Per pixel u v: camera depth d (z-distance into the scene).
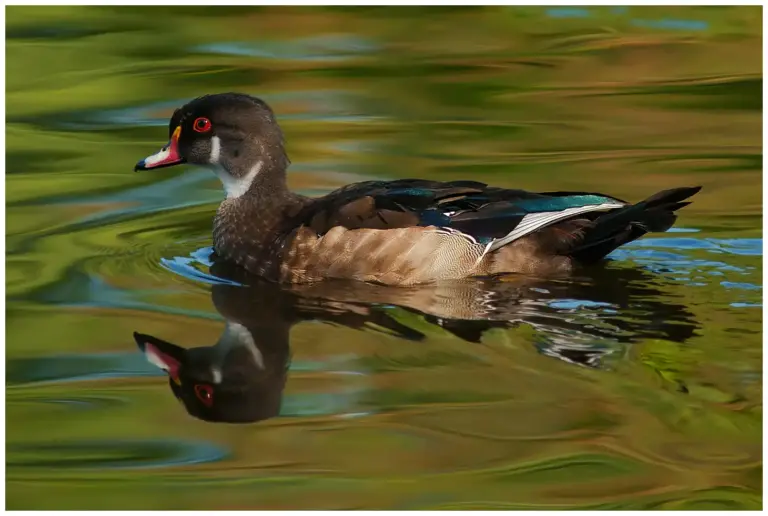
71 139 17.69
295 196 14.23
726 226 14.44
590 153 16.89
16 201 15.66
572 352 11.02
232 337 11.70
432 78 19.66
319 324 11.95
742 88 18.98
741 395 10.19
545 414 10.05
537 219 12.88
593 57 20.39
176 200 16.00
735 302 12.12
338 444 9.77
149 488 9.23
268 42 21.25
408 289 12.88
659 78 19.48
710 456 9.53
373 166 16.48
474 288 12.78
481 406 10.18
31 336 11.73
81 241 14.46
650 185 15.74
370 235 13.09
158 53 20.62
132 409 10.40
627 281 12.76
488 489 9.23
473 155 16.84
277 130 14.26
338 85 19.41
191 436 9.97
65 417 10.27
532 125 17.94
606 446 9.63
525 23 22.17
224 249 14.12
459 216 13.08
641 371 10.60
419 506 9.02
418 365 10.91
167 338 11.72
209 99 14.33
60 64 20.09
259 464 9.56
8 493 9.13
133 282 13.22
